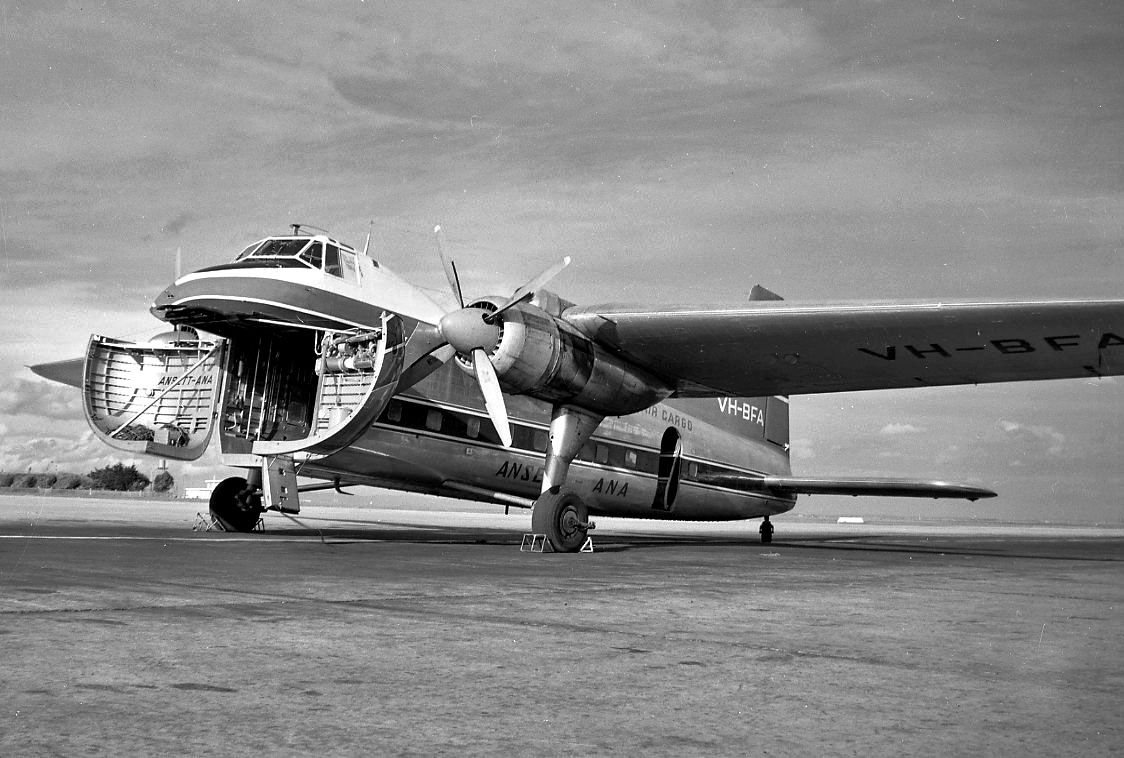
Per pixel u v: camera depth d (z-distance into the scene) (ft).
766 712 9.64
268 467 40.47
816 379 43.50
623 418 53.62
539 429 48.85
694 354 40.45
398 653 12.39
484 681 10.82
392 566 26.84
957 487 58.49
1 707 9.01
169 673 10.73
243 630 13.89
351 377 38.06
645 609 17.99
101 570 22.62
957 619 17.54
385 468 43.57
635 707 9.74
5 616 14.64
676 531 117.80
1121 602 21.57
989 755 8.17
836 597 21.39
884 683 11.23
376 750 7.95
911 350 38.60
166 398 41.78
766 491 64.18
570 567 28.94
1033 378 40.55
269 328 38.50
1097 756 8.18
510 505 49.98
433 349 38.32
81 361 55.77
